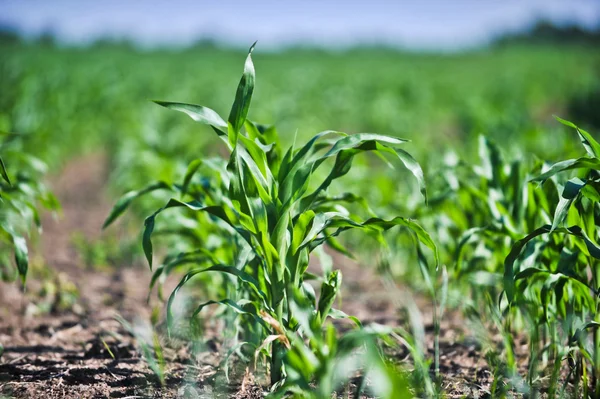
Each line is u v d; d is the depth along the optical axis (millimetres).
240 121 2158
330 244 2910
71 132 12461
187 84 19453
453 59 45812
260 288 2410
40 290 4207
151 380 2621
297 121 12492
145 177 6004
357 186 5688
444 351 3119
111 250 5680
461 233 3529
